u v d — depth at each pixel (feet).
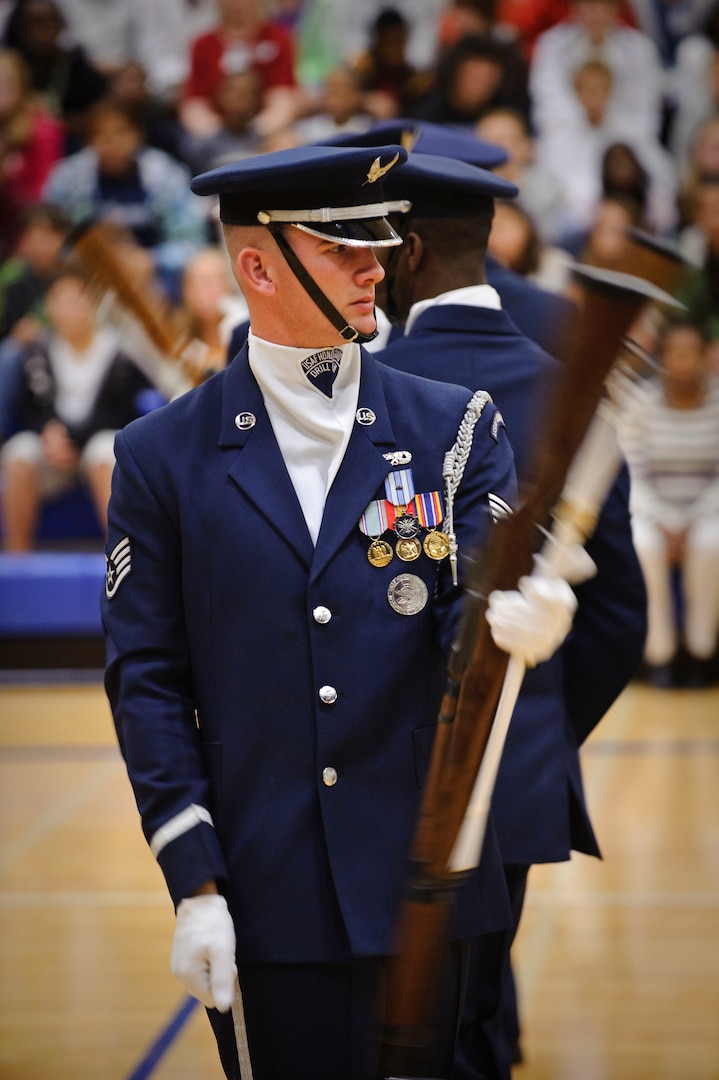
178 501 19.16
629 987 35.76
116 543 19.40
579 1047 32.58
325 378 19.29
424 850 16.87
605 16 91.09
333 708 18.63
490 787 16.90
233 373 19.76
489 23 92.12
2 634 70.95
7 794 52.75
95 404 73.41
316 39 99.25
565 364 14.92
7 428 74.13
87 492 75.00
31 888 43.21
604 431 15.62
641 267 14.62
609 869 43.96
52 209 78.33
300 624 18.78
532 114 87.61
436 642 19.15
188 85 92.27
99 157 79.92
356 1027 18.70
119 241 33.06
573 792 26.61
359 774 18.70
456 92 84.58
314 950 18.51
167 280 78.18
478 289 26.14
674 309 15.52
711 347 72.95
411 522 19.11
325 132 82.58
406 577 18.99
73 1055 32.58
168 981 36.70
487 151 29.55
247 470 19.11
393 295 26.58
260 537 18.90
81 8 100.63
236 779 18.81
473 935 19.19
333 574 18.81
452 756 16.70
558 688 25.88
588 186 88.43
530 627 15.72
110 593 19.44
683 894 41.78
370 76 91.50
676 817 48.65
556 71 90.99
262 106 89.86
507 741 24.89
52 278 77.71
